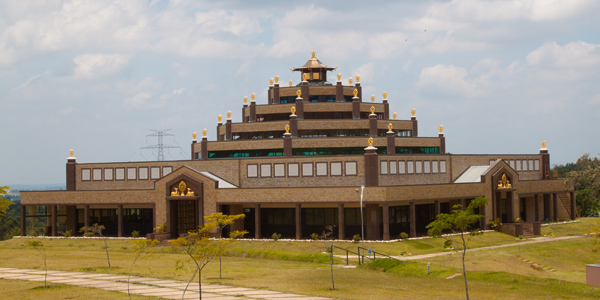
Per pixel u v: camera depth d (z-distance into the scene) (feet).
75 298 177.27
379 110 409.69
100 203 374.84
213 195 349.41
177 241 193.06
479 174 392.68
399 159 361.10
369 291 193.26
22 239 374.84
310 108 392.06
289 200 336.49
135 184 391.65
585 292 194.70
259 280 213.05
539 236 380.17
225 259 289.53
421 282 216.13
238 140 381.40
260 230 342.64
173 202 359.46
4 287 196.34
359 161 345.72
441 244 325.42
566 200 455.63
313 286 200.85
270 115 405.59
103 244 344.08
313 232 345.51
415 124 417.28
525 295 189.67
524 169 443.73
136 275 223.51
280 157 358.02
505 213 411.54
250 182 363.15
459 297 184.34
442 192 354.13
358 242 318.45
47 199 386.11
